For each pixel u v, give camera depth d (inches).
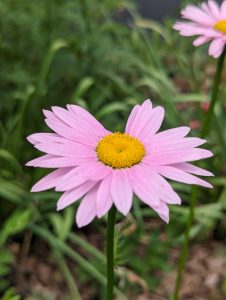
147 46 12.6
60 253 9.2
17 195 10.1
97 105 12.0
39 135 5.2
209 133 11.5
